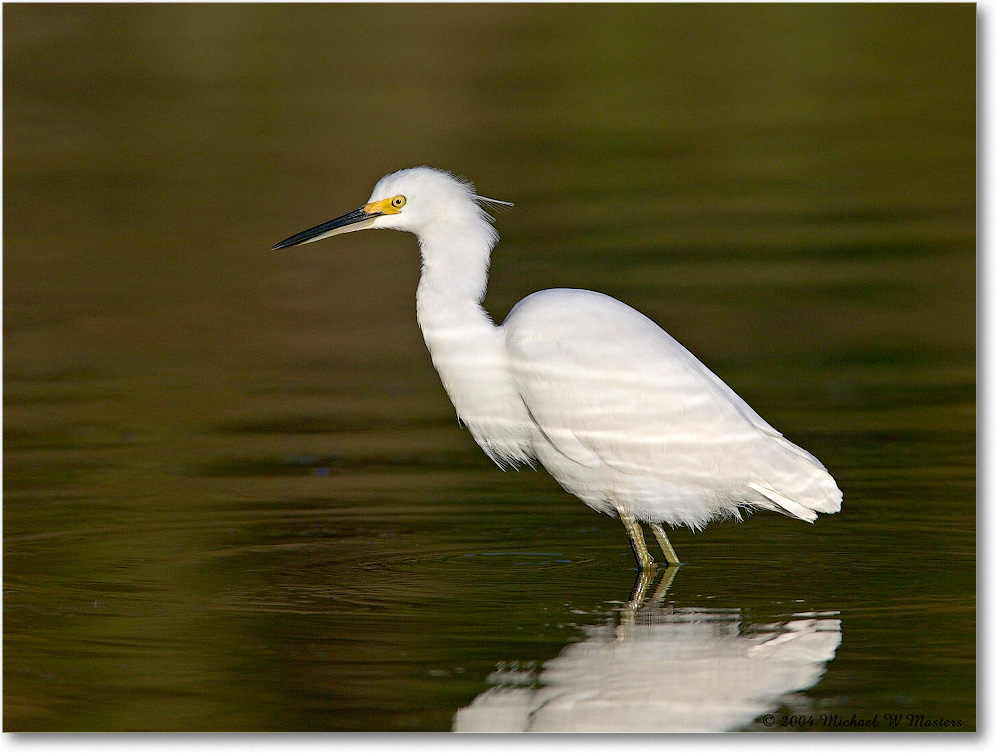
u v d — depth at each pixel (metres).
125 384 15.77
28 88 27.84
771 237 20.62
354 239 22.84
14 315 18.48
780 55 30.23
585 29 32.72
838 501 9.98
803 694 7.39
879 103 27.14
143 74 28.69
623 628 8.45
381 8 33.41
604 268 19.12
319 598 9.04
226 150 25.00
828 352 16.05
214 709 7.26
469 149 24.59
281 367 16.58
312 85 28.34
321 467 12.57
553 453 10.41
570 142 25.31
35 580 9.40
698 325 16.97
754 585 9.37
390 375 16.25
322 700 7.37
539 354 10.10
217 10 32.22
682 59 29.89
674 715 7.21
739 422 9.98
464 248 10.63
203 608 8.82
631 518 10.16
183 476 12.23
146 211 22.81
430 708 7.25
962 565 9.66
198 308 18.89
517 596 9.12
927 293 18.12
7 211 22.69
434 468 12.55
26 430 13.86
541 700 7.33
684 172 23.75
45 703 7.32
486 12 33.03
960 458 12.23
